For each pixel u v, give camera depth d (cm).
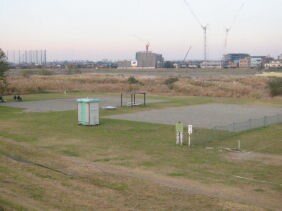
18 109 4684
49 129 3259
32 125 3469
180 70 18512
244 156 2305
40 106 5016
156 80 9238
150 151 2431
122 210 1358
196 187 1684
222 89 7444
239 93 6962
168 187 1667
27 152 2356
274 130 3206
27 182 1691
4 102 5544
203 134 2986
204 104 5366
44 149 2477
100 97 6400
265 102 5650
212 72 15575
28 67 19400
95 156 2291
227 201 1486
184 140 2780
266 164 2112
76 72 14650
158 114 4212
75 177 1805
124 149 2489
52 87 7919
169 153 2375
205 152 2405
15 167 1959
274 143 2694
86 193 1554
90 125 3419
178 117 3962
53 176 1809
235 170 1980
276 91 6600
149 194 1559
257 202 1500
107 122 3616
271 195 1585
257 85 8150
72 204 1410
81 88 7962
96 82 8969
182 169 1995
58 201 1440
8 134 3011
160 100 5906
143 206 1412
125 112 4381
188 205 1431
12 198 1435
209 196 1546
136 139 2822
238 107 4997
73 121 3691
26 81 8256
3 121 3712
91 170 1953
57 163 2092
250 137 2911
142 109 4678
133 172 1933
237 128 3262
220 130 3164
